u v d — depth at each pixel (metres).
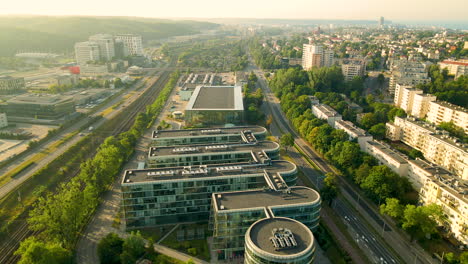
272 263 179.62
